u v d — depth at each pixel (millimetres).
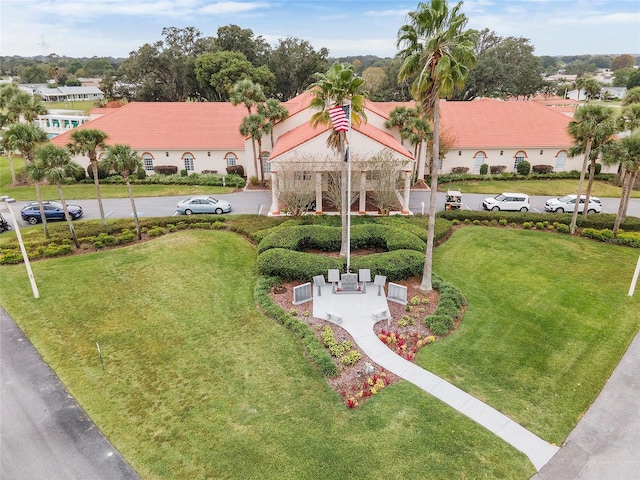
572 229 28109
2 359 15711
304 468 10945
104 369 15062
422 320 17609
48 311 18922
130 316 18438
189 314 18484
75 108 111938
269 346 16094
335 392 13609
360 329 17016
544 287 20719
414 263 20891
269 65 82812
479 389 13750
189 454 11508
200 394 13711
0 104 39219
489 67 67625
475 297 19719
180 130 45344
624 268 22969
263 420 12555
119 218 31547
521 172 44188
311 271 20469
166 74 82375
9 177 44969
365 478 10633
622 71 142000
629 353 15812
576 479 10680
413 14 16062
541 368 14812
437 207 34469
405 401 13148
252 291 20375
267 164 41594
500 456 11266
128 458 11477
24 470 11250
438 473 10750
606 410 12992
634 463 11156
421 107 18328
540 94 102188
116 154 25375
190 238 27328
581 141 26953
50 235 26891
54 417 12984
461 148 44125
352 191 32312
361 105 21328
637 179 40594
